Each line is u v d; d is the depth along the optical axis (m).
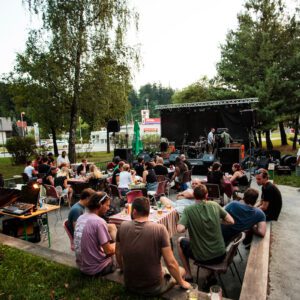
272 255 4.29
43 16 13.16
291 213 6.77
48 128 20.53
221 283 3.65
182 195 5.51
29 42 13.70
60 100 14.80
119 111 15.89
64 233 6.10
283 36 19.17
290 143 28.58
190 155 15.20
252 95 19.08
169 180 9.28
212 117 17.61
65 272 3.61
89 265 3.33
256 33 19.42
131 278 2.83
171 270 2.75
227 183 7.47
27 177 9.10
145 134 25.94
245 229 3.99
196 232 3.42
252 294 2.78
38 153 20.89
